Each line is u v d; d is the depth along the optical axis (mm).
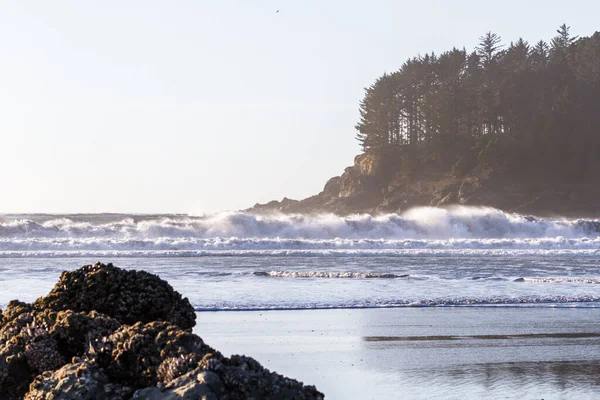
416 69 189000
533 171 169875
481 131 180625
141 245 57562
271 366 15250
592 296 26938
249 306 24172
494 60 181375
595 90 174250
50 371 8094
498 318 22250
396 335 19250
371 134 190250
